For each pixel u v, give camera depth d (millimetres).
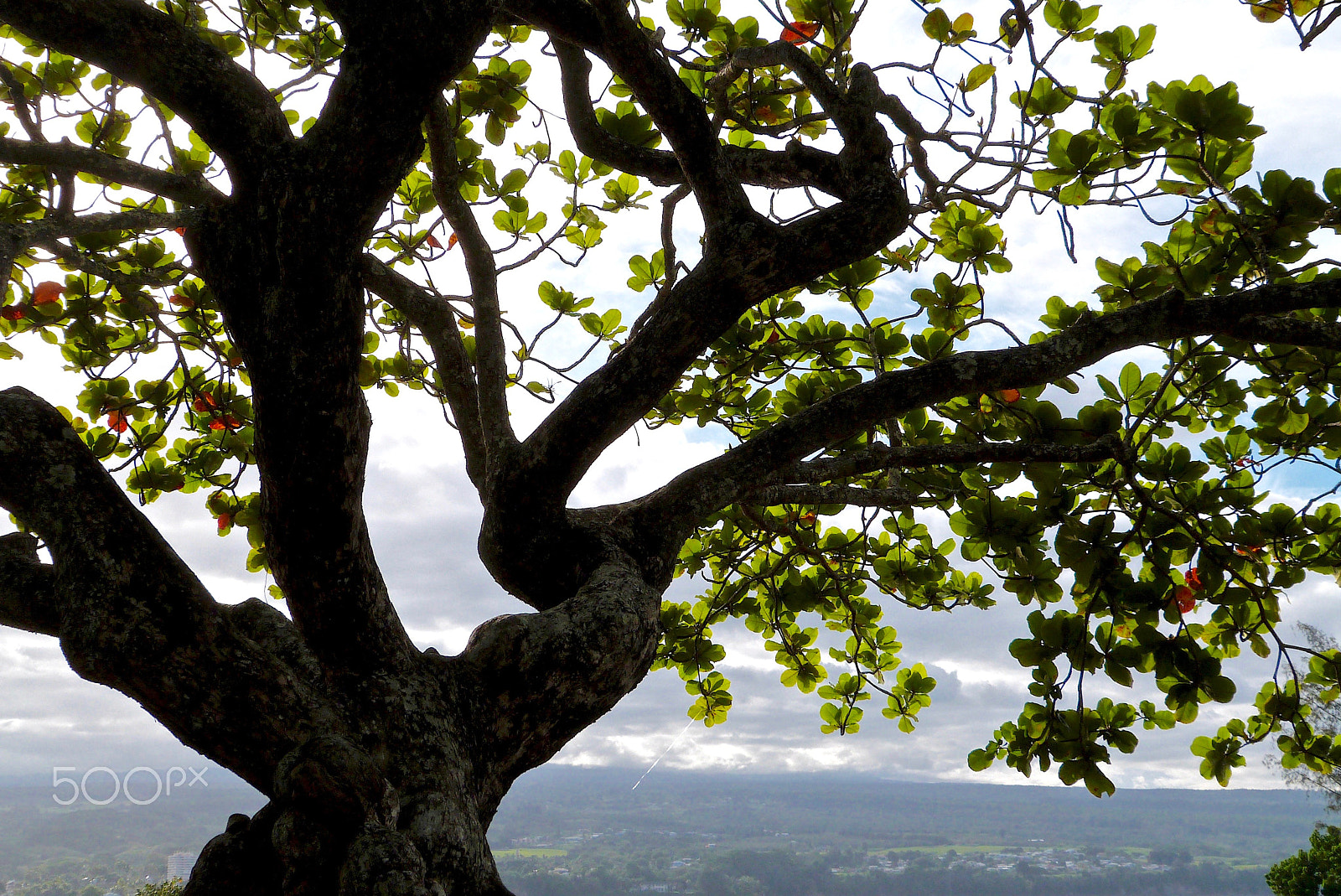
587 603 2467
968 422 3906
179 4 3795
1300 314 3547
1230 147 3270
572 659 2303
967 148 3465
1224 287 3643
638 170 3422
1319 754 3703
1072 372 2840
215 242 1928
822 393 4676
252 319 1885
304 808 1691
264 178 1795
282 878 1743
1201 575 3572
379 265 3510
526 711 2248
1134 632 3469
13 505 1998
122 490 2020
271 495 1946
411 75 1687
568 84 3279
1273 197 3258
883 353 4320
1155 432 4262
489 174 4406
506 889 1917
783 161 2998
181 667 1824
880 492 3969
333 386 1859
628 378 2584
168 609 1854
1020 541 3607
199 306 4629
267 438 1894
